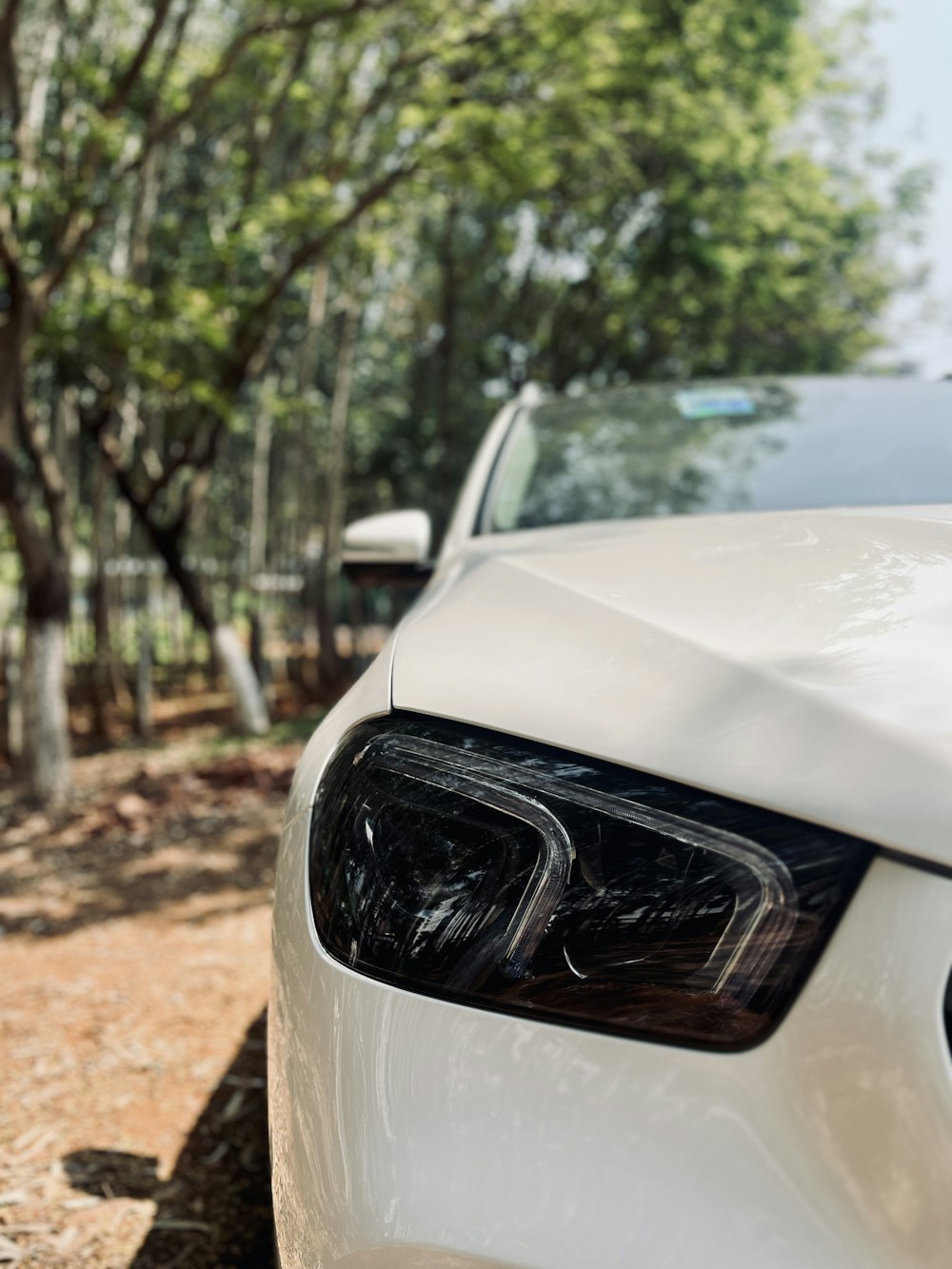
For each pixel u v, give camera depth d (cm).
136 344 729
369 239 870
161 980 295
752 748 82
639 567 126
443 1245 75
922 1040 69
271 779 583
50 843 512
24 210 666
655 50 916
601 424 232
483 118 793
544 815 84
